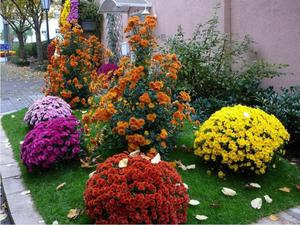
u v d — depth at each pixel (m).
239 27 6.14
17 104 8.60
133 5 8.95
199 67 5.80
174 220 2.63
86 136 4.30
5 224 3.20
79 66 6.84
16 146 4.98
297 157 4.31
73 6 12.58
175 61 3.98
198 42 6.20
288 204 3.15
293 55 5.16
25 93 10.31
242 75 5.63
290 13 5.12
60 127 3.95
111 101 3.79
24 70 17.52
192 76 5.89
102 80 4.27
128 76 3.71
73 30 7.04
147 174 2.69
